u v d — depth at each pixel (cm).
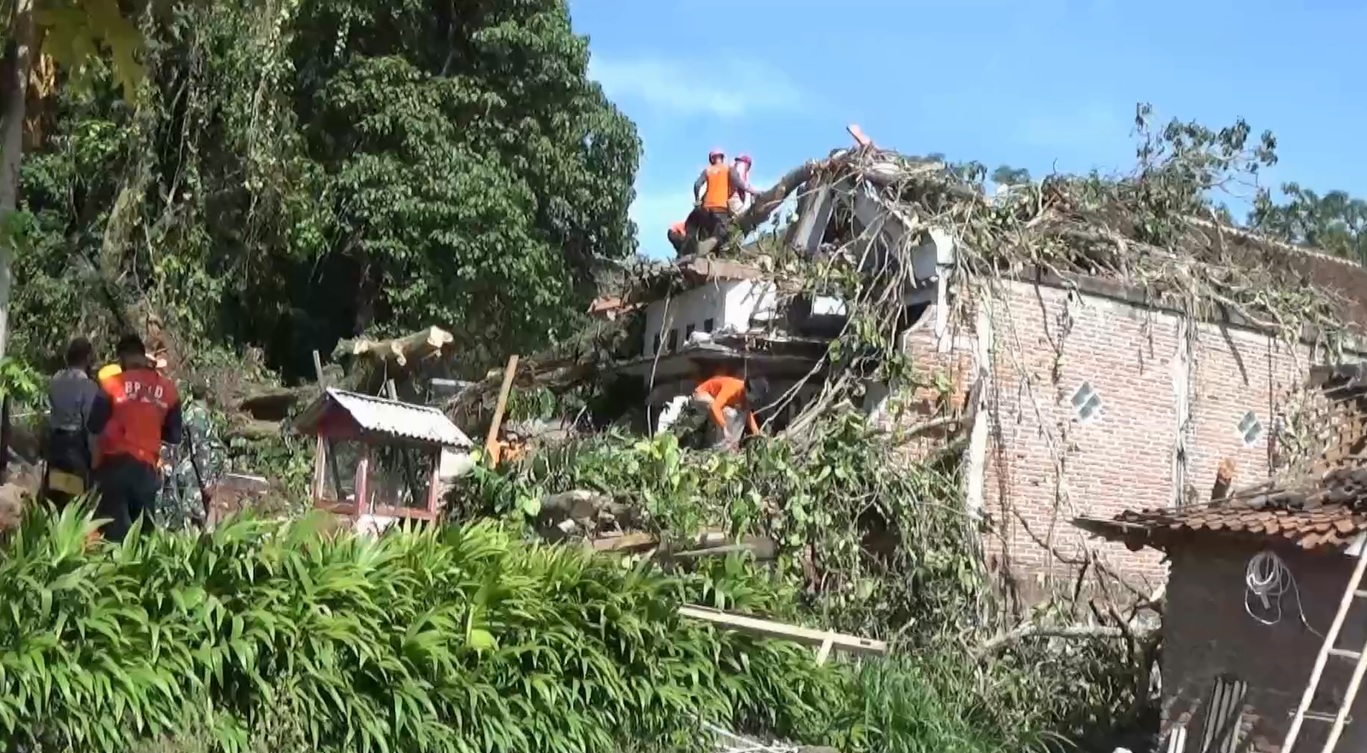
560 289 2192
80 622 706
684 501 1162
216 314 1958
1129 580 1436
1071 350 1459
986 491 1388
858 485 1207
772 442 1214
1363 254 2686
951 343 1389
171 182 1855
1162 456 1504
